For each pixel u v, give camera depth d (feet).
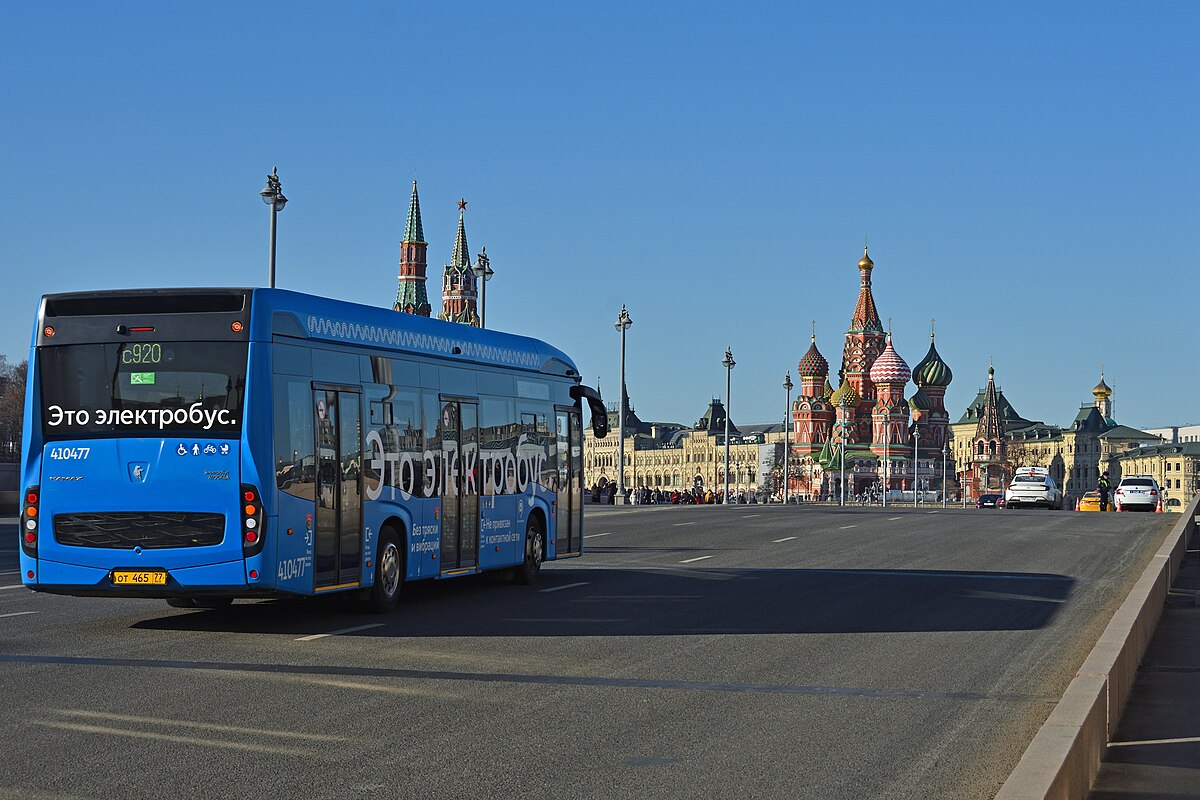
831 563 91.91
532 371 75.31
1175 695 41.45
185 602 61.36
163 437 51.57
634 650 49.08
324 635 52.29
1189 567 95.91
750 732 34.91
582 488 81.46
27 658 45.50
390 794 27.78
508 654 47.67
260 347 51.75
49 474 52.26
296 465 53.21
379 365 59.77
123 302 52.31
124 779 28.68
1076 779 26.27
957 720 37.14
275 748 31.94
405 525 61.31
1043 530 137.08
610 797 27.99
